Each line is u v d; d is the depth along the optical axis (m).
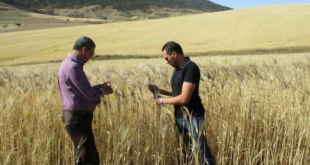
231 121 4.48
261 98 4.84
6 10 162.75
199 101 4.12
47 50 47.28
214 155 4.50
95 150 3.89
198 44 42.97
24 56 43.59
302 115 4.49
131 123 4.18
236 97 4.75
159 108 4.30
